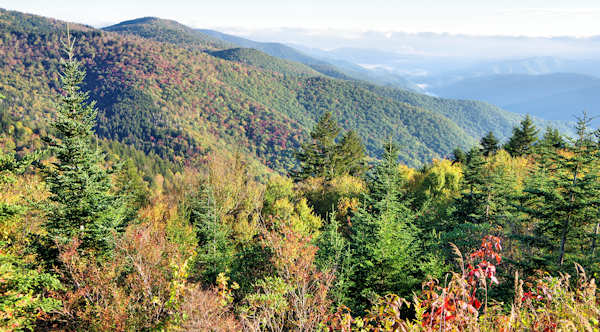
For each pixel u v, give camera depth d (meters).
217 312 5.66
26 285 8.09
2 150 8.35
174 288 7.04
